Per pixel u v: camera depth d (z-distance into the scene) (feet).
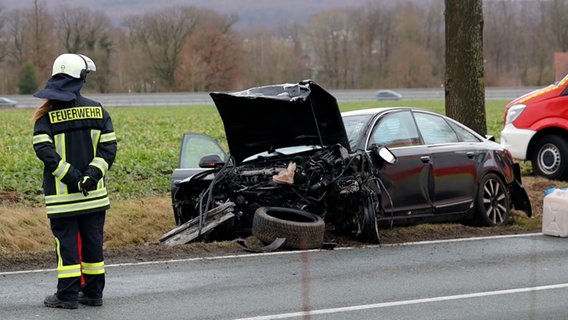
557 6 326.85
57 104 44.45
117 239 70.33
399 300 47.29
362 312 44.60
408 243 65.77
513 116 103.60
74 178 43.78
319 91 62.44
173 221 75.82
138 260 58.65
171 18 476.54
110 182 98.99
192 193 68.49
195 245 62.69
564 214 68.85
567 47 328.70
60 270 44.73
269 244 61.87
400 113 70.64
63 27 472.03
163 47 475.31
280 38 487.61
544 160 101.71
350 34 485.97
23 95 419.95
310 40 486.79
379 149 63.87
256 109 65.05
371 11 485.15
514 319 43.47
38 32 463.83
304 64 485.97
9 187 93.40
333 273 54.54
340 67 485.15
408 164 67.46
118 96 408.67
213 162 67.92
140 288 49.96
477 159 72.90
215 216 63.77
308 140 67.26
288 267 56.29
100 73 474.08
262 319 42.96
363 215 63.82
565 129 99.76
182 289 49.70
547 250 63.16
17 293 48.70
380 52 485.97
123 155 126.21
